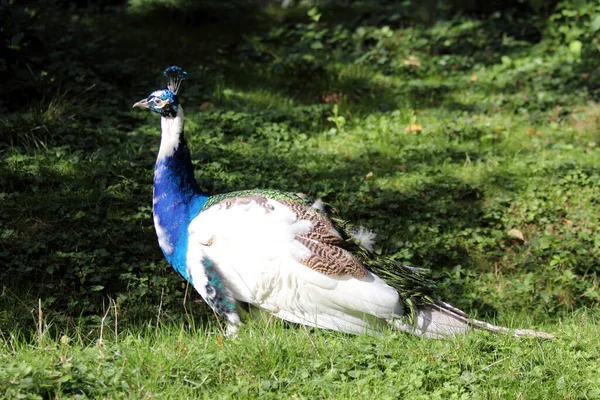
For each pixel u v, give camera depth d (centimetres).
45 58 1279
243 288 662
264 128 1219
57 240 867
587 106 1371
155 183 710
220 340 641
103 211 930
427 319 671
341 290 650
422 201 1038
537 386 600
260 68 1482
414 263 923
